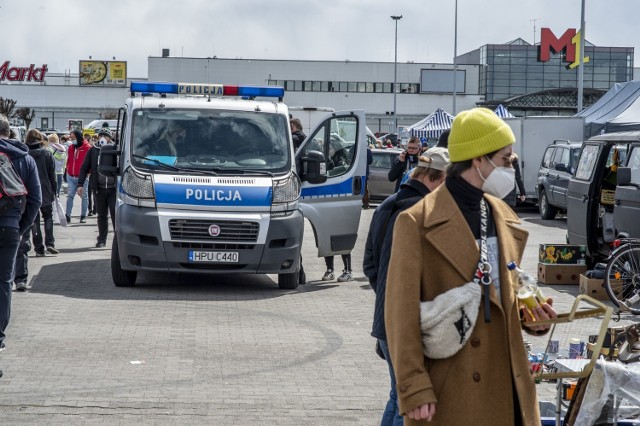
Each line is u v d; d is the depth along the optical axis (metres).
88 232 20.48
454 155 3.85
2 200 7.90
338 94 101.31
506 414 3.77
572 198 14.66
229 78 101.62
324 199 13.14
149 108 12.67
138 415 6.59
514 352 3.79
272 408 6.87
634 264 11.88
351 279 13.73
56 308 10.70
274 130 12.79
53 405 6.78
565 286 13.70
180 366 8.07
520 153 29.64
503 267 3.84
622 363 5.38
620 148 14.26
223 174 12.22
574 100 75.25
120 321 10.02
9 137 8.54
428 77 101.19
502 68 100.81
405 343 3.69
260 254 12.01
